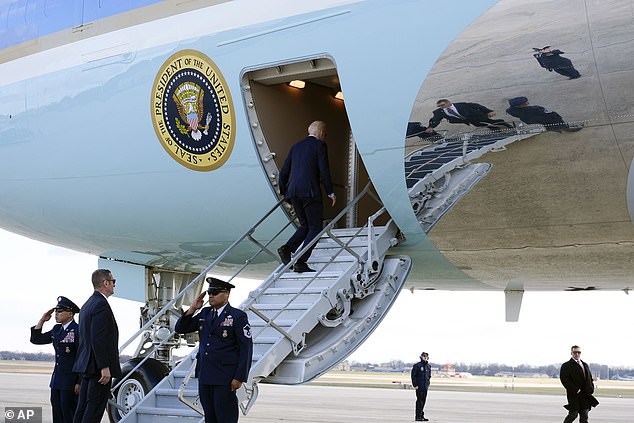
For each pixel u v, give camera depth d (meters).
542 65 7.96
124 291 13.14
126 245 12.33
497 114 8.28
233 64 9.80
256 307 9.37
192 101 10.22
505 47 8.12
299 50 9.29
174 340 12.76
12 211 12.82
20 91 11.91
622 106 7.71
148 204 11.18
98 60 11.08
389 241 9.62
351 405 27.02
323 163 9.49
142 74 10.62
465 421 19.58
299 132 10.51
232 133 10.04
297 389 49.75
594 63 7.73
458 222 9.16
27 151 11.91
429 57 8.52
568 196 8.43
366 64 8.85
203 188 10.57
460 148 8.61
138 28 10.74
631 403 37.72
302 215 9.66
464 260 10.05
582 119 7.92
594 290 11.77
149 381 11.60
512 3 8.12
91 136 11.20
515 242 9.32
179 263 12.65
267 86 10.16
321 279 9.39
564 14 7.86
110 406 11.65
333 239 9.38
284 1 9.50
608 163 8.04
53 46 11.66
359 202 11.15
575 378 14.08
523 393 51.75
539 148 8.23
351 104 9.00
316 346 9.14
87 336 8.85
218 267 12.52
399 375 104.75
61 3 11.66
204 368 7.93
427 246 9.73
